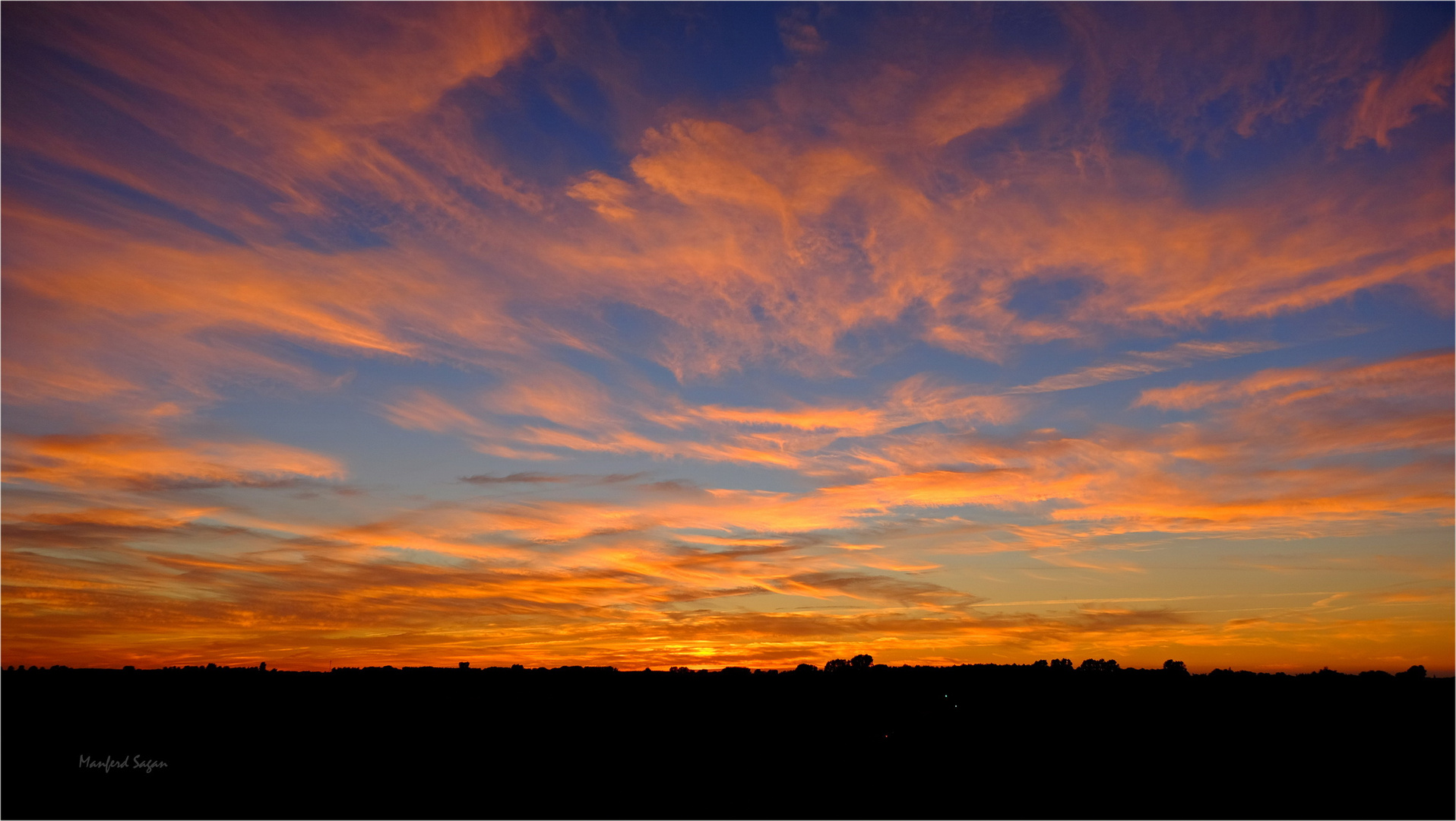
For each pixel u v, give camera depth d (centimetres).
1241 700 5412
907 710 5500
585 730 4950
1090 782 3725
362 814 3322
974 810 3366
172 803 3438
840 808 3394
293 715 5241
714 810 3375
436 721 5200
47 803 3388
